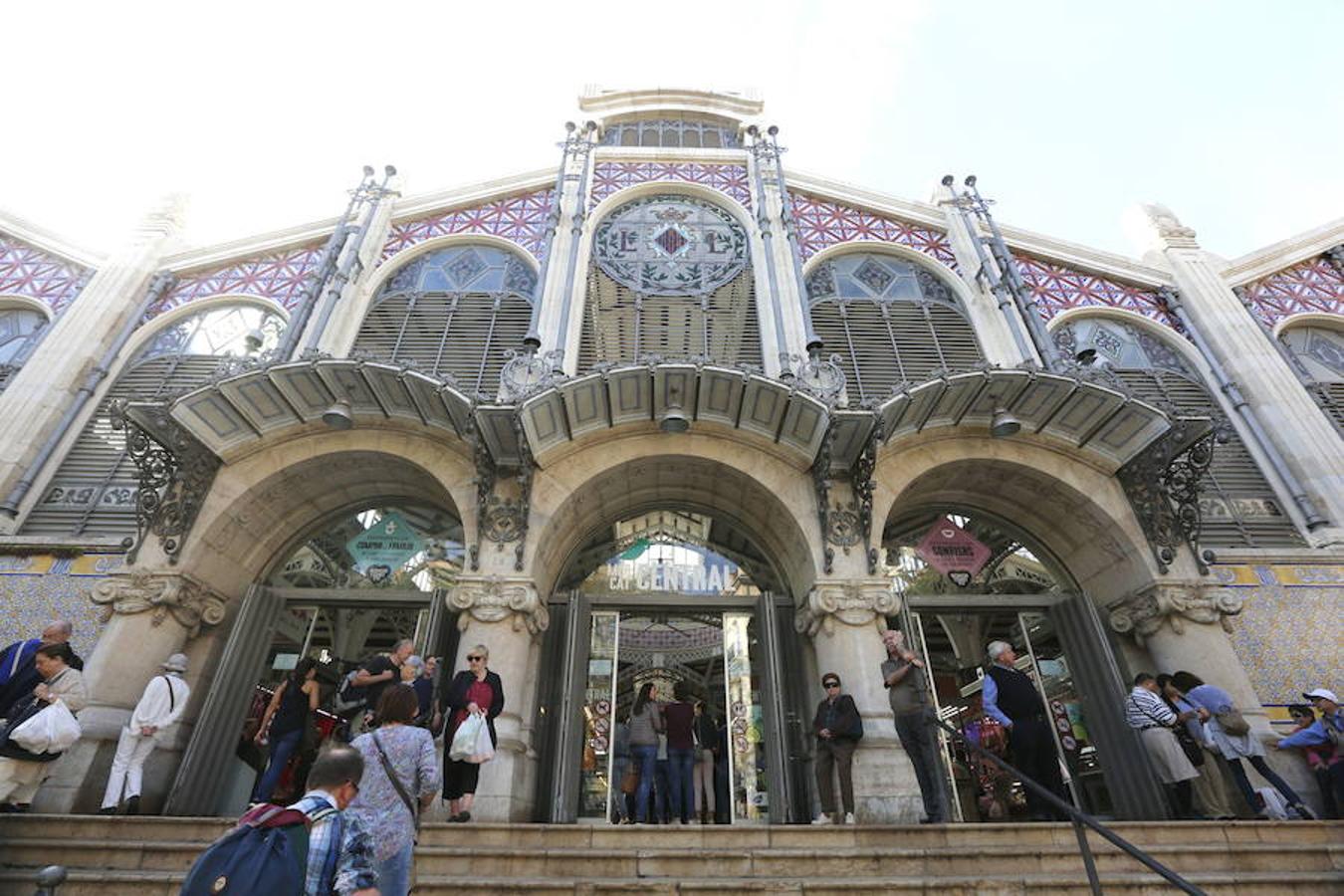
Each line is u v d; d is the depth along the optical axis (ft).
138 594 25.76
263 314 37.93
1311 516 31.96
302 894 7.21
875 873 17.28
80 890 15.60
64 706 18.21
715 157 45.27
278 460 28.96
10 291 37.78
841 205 44.04
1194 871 17.57
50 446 32.04
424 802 11.69
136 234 40.63
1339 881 16.33
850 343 36.68
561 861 17.17
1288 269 42.73
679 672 33.94
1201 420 27.12
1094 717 28.14
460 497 28.35
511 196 43.68
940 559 32.35
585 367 34.53
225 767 25.55
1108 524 29.32
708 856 17.40
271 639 28.66
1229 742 22.17
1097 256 42.06
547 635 28.78
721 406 28.96
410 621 31.35
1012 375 27.68
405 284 39.17
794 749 26.96
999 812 30.22
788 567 30.14
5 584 28.35
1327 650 28.53
